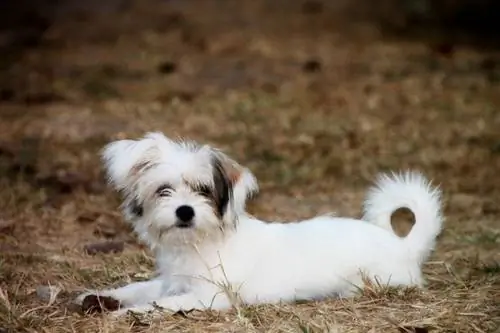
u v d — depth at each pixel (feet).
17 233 38.65
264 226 30.01
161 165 28.35
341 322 27.96
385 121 61.52
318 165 51.72
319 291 29.78
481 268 33.81
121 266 34.30
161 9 107.65
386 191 31.60
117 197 44.06
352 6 108.17
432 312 28.60
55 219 40.65
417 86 71.51
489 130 59.31
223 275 29.07
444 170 51.57
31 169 48.65
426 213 31.12
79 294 30.89
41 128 57.26
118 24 98.99
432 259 35.27
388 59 81.66
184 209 27.86
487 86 71.41
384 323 27.76
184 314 28.04
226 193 28.81
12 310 28.86
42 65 78.48
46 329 27.58
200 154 28.55
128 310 28.45
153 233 28.86
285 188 47.65
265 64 80.64
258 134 57.93
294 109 64.64
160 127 58.44
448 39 90.84
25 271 33.47
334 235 30.32
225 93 69.67
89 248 36.29
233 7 109.19
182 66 79.51
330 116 63.00
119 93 68.80
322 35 93.61
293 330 27.17
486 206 44.47
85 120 59.77
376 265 30.22
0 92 67.67
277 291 29.40
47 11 104.63
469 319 28.22
